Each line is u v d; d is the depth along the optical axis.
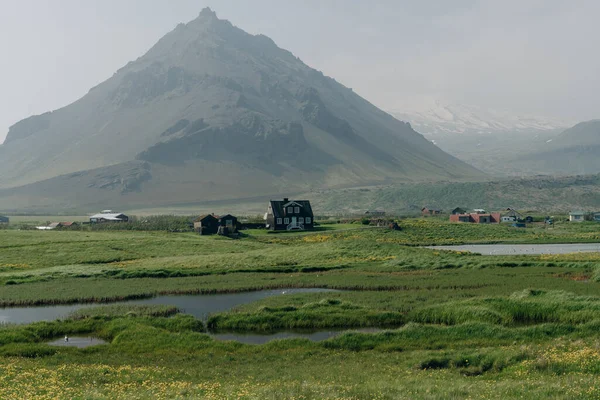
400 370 32.44
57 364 35.88
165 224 175.62
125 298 64.56
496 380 28.84
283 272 83.50
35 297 64.00
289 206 167.62
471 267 82.38
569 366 29.97
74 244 116.06
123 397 25.19
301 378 30.77
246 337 46.22
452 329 42.75
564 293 52.47
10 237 126.69
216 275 81.12
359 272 80.94
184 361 36.97
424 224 162.88
